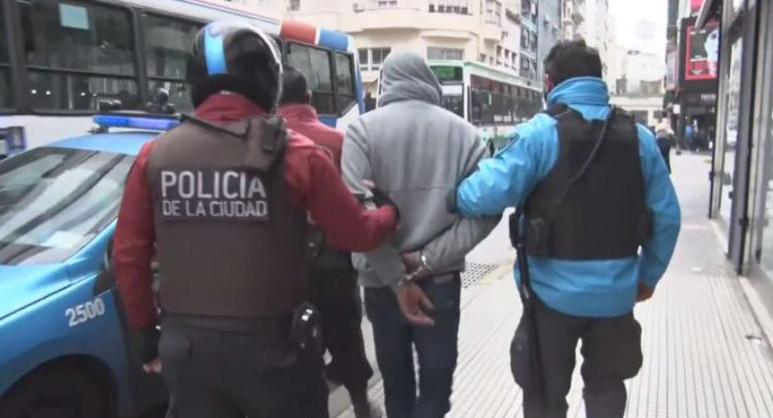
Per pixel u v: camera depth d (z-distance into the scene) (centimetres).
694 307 603
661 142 1590
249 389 208
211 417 214
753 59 697
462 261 292
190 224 203
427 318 273
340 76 1212
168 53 809
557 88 275
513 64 5991
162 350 210
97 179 387
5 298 301
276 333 206
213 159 200
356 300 377
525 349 283
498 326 563
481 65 2239
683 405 404
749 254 703
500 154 267
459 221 281
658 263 283
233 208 199
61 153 415
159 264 210
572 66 272
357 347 382
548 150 264
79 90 696
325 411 227
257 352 203
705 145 3903
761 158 674
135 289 216
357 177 275
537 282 277
